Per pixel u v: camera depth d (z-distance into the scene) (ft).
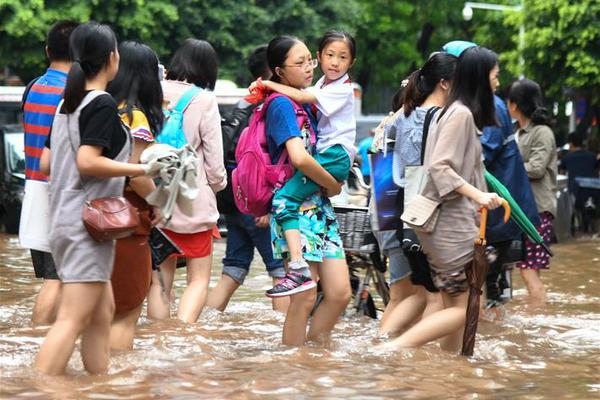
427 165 46.62
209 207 54.65
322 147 47.60
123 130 39.60
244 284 76.95
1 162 131.75
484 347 49.60
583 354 49.37
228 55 206.08
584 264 96.68
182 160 40.52
